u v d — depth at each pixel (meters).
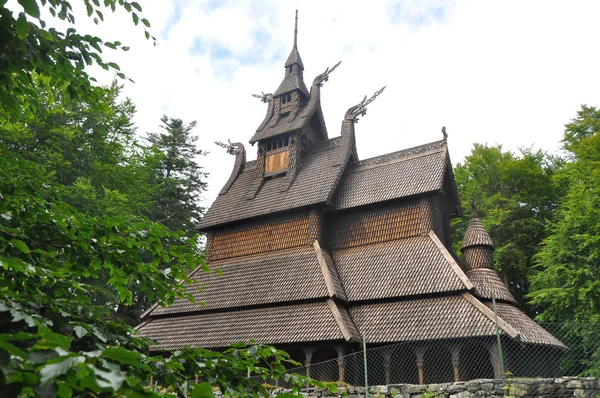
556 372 19.95
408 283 21.56
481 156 44.09
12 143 26.00
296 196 26.83
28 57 5.87
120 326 5.32
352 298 22.25
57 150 29.83
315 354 22.34
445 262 21.72
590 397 14.28
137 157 37.50
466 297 20.20
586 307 27.73
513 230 40.00
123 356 2.97
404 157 26.58
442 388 16.06
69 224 5.93
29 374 2.62
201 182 52.09
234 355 5.50
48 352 2.68
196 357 5.50
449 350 19.50
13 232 5.30
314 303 22.33
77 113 31.38
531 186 41.28
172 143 51.19
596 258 28.39
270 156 30.28
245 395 5.32
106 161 33.53
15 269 4.59
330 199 25.80
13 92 6.59
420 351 19.44
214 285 25.94
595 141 34.19
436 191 23.83
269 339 21.23
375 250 24.19
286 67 32.34
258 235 27.39
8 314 4.32
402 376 20.55
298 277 23.75
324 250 25.08
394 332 19.95
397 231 24.30
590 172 32.31
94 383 2.61
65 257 6.39
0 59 5.88
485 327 18.52
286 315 22.36
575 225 29.02
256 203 28.28
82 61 6.31
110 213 27.89
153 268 6.31
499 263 38.56
